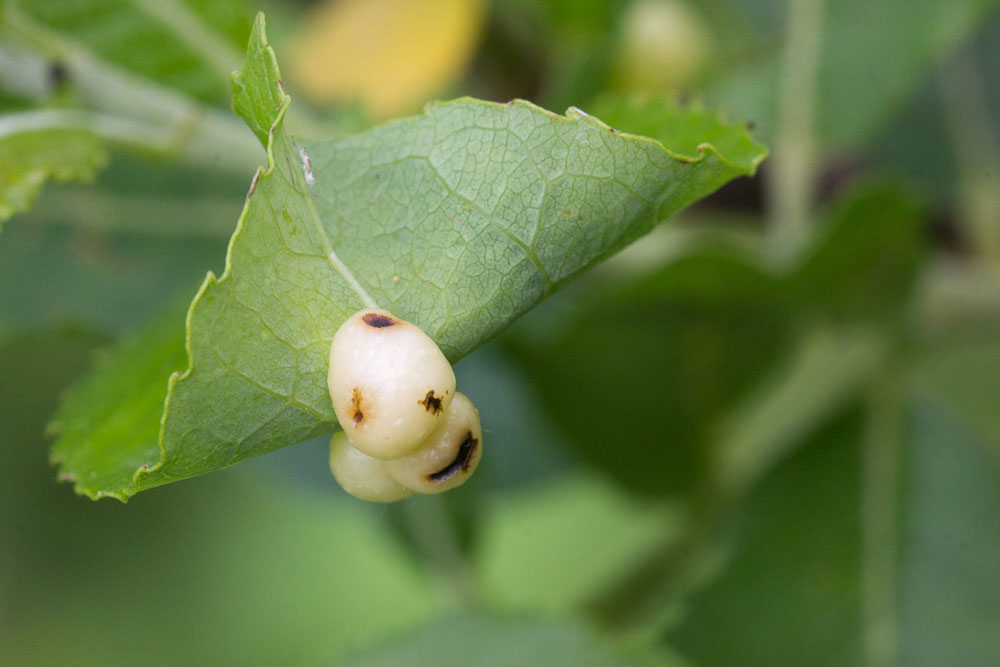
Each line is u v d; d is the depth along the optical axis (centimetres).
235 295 18
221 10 22
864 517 24
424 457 18
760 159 19
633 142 18
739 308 24
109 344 24
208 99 23
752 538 24
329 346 18
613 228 19
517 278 19
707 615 24
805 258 23
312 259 18
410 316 19
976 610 24
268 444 18
